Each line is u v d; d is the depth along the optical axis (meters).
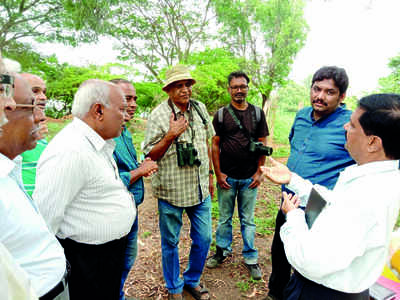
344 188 1.16
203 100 6.25
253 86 7.15
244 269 2.94
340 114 1.99
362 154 1.14
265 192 5.27
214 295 2.56
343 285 1.12
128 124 5.96
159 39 9.14
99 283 1.65
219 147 2.97
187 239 3.48
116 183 1.62
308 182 1.76
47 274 1.13
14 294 0.71
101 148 1.58
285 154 9.12
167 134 2.18
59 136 1.52
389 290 1.68
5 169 0.99
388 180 1.05
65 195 1.42
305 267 1.11
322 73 1.94
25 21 7.05
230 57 7.45
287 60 8.81
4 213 0.97
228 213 2.97
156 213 4.21
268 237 3.59
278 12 8.58
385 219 1.01
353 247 1.00
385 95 1.09
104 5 7.09
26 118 1.08
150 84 5.77
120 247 1.74
